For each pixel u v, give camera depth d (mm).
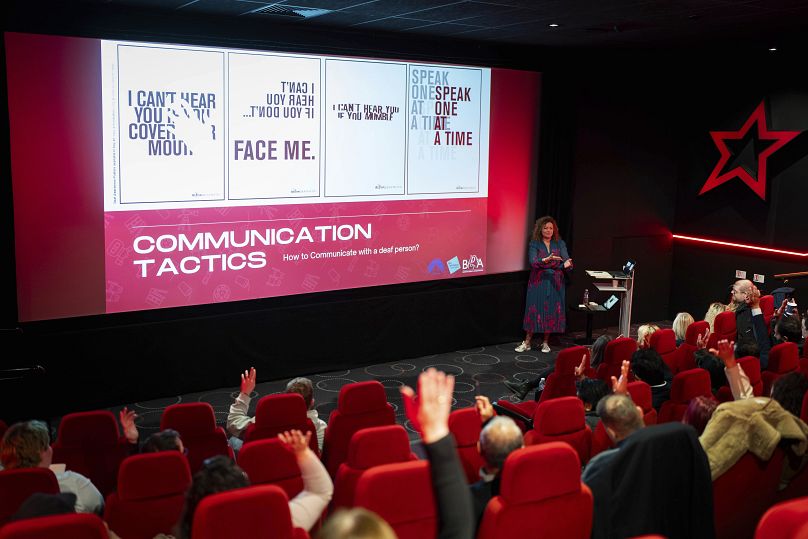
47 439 3729
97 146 7219
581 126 10617
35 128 6918
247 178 8055
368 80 8695
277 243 8344
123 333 7578
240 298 8195
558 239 10242
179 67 7520
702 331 7242
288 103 8195
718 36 8602
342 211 8742
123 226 7438
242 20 7793
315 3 6910
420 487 2783
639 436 2943
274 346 8531
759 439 3361
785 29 8055
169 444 3762
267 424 4680
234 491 2330
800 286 10258
